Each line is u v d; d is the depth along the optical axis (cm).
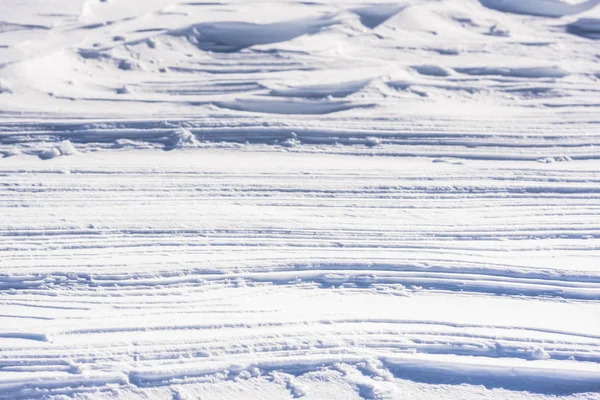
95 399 510
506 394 534
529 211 740
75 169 779
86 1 1128
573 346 565
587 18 1189
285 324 574
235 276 627
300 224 702
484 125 892
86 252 646
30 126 848
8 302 587
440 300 613
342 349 555
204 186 757
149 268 628
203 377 529
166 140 840
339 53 1040
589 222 725
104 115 873
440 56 1054
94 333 555
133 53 1003
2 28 1038
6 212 699
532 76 1024
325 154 832
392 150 840
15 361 527
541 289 630
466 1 1221
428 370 549
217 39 1060
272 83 948
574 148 857
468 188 773
